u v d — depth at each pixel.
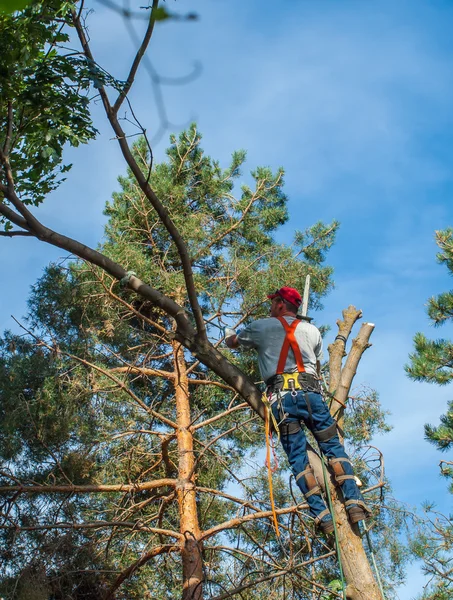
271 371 5.00
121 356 12.00
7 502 9.03
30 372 10.00
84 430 10.22
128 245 12.05
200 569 9.52
